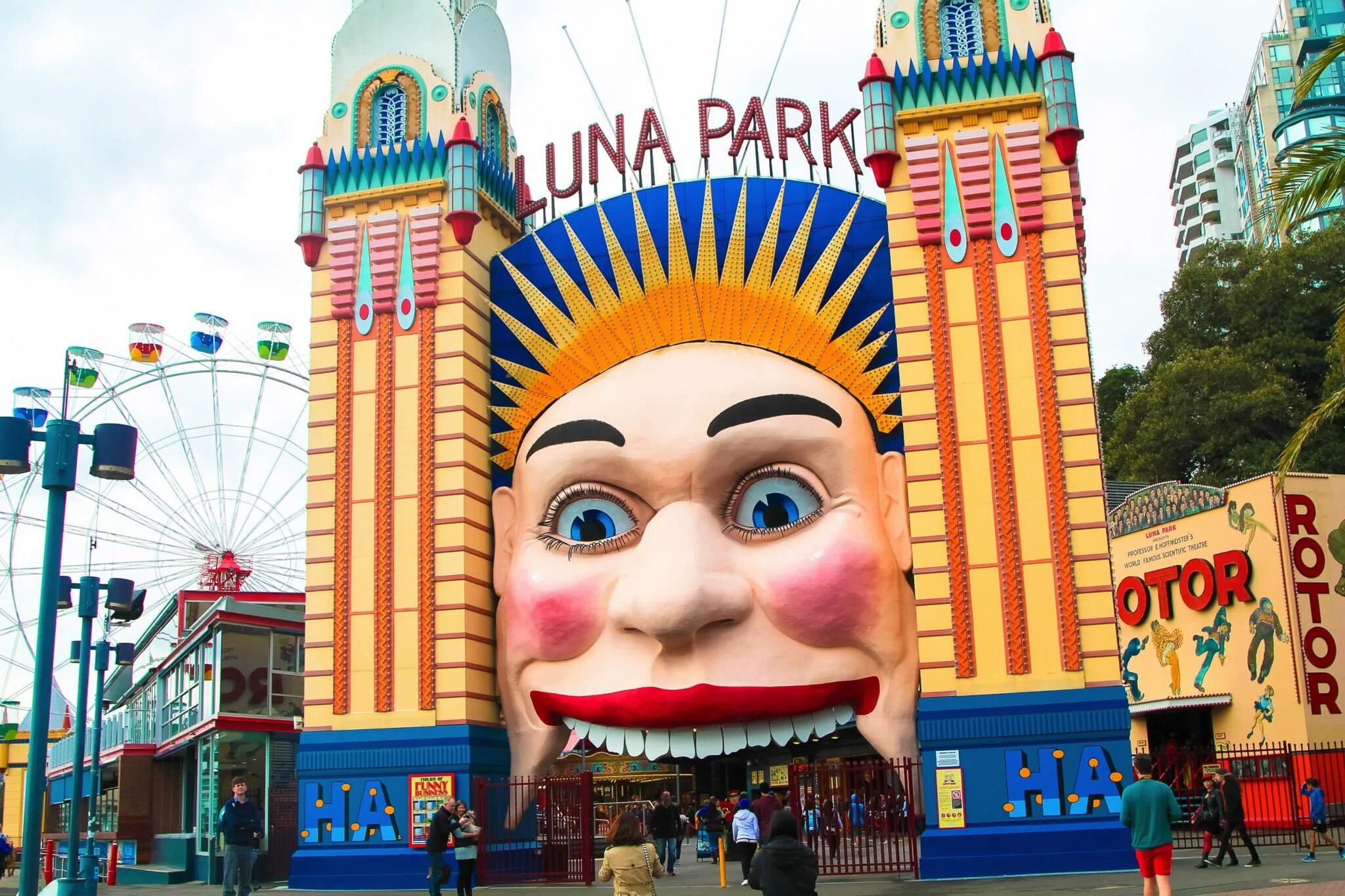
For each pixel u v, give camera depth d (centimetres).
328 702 2769
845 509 2592
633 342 2786
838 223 2781
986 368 2564
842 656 2552
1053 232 2603
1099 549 2458
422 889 2605
